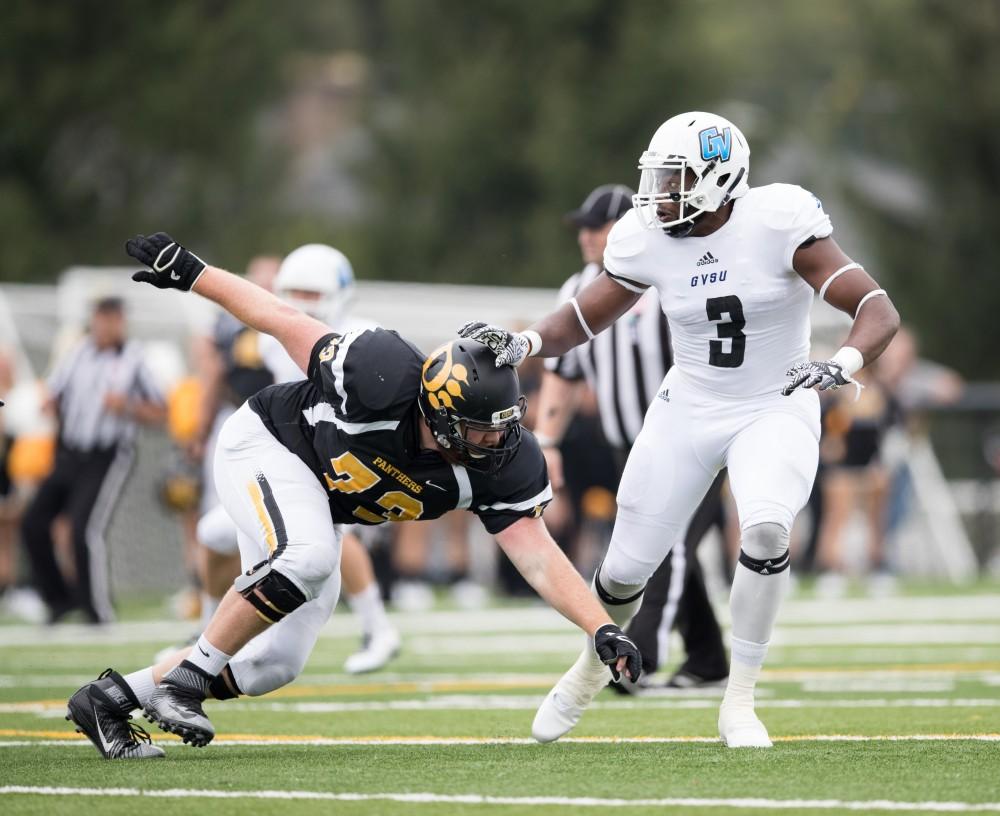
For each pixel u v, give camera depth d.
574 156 91.00
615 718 20.36
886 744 17.14
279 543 15.84
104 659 29.81
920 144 86.88
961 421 56.47
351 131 117.44
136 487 49.38
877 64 89.69
